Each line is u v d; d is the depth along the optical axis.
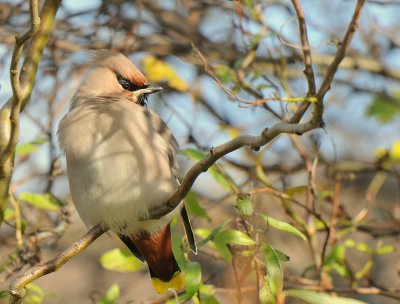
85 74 9.67
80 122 8.77
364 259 13.58
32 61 9.12
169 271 9.14
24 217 10.98
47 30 9.20
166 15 13.19
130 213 8.75
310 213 10.30
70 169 8.87
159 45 13.08
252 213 8.09
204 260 11.82
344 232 10.95
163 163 8.85
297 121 7.63
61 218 10.59
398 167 13.02
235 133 12.03
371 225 12.11
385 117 13.18
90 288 13.82
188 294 8.23
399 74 13.99
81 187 8.80
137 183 8.66
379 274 13.48
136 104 9.21
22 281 7.95
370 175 13.98
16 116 8.50
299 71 11.90
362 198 12.80
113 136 8.70
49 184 10.92
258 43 11.05
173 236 8.82
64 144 8.81
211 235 8.14
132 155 8.67
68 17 12.34
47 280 13.95
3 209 8.97
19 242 10.19
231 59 12.75
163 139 9.02
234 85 10.70
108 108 8.85
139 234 8.95
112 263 9.51
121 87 9.60
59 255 8.28
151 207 8.73
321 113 6.94
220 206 12.13
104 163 8.66
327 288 10.11
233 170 12.01
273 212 11.98
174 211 8.87
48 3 9.22
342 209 11.38
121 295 12.11
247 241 7.94
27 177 10.84
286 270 10.80
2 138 8.88
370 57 14.11
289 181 12.04
